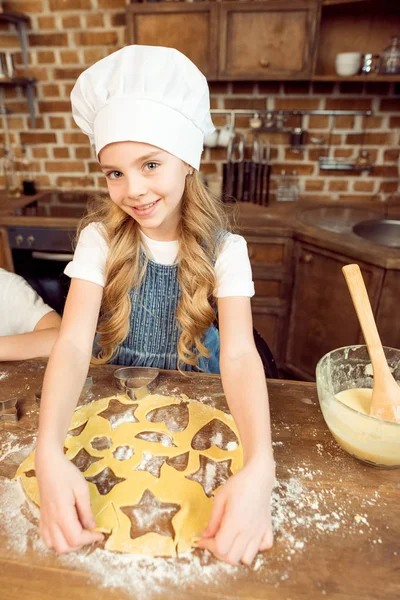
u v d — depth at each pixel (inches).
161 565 17.5
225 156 84.4
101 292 32.4
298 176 84.2
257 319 75.5
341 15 71.9
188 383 29.5
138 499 20.6
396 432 20.5
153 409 26.8
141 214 27.5
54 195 87.8
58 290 56.9
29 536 18.6
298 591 16.5
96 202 67.2
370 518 19.6
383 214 75.6
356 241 59.7
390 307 56.5
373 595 16.4
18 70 82.7
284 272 71.0
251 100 80.2
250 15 66.7
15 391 28.2
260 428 21.9
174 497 20.7
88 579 16.9
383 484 21.6
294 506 20.2
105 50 79.7
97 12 76.8
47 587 16.6
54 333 36.1
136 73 25.4
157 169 26.3
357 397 26.6
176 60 26.8
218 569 17.3
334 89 77.4
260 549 18.1
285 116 79.8
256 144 80.2
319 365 25.3
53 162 89.7
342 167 79.5
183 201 34.1
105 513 19.8
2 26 79.5
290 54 68.5
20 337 34.8
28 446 23.6
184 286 34.8
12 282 43.8
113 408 26.9
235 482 19.2
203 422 25.7
